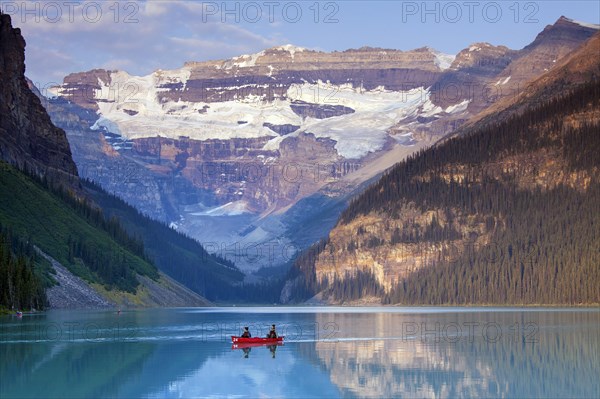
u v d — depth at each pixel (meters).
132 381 147.38
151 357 178.38
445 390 141.38
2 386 140.75
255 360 176.75
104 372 155.88
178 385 144.38
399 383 148.25
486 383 147.88
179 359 176.12
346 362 173.88
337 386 145.12
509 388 143.12
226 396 135.50
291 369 164.00
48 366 162.38
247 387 143.50
